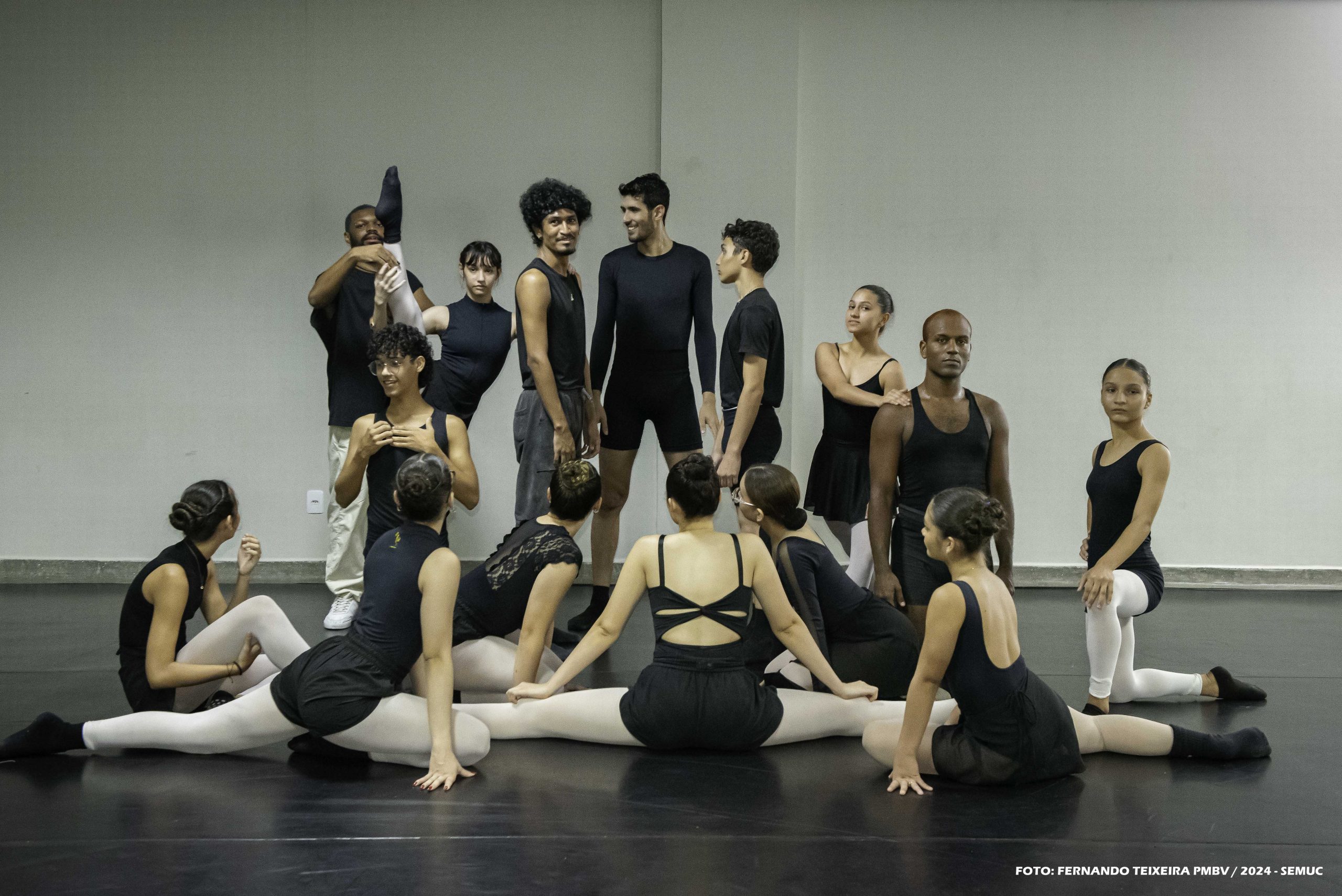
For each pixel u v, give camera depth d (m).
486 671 3.20
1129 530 3.33
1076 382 5.97
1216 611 5.24
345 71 5.79
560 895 2.07
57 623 4.61
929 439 3.51
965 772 2.67
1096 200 5.93
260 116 5.79
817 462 4.65
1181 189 5.93
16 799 2.54
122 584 5.73
